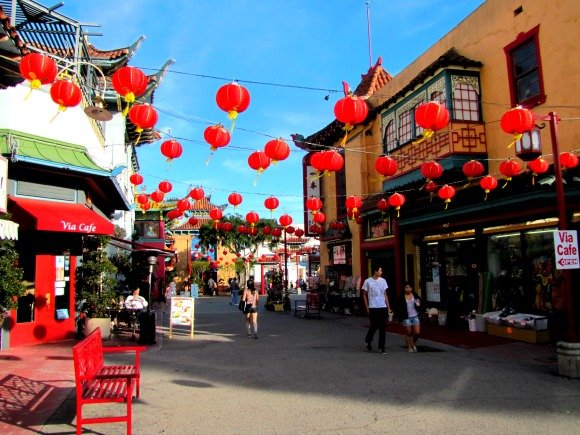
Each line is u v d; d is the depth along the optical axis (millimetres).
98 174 12672
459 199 13484
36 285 12312
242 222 43281
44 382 7953
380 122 18578
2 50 6766
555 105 11172
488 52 13406
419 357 10188
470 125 13180
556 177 8602
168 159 8578
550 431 5383
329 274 24312
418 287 17109
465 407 6371
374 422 5809
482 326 13195
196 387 7645
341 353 10797
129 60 17359
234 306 28594
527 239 12445
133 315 14062
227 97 6340
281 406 6523
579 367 7973
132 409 6414
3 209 7285
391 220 18016
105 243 13680
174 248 42250
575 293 11008
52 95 6270
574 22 10758
